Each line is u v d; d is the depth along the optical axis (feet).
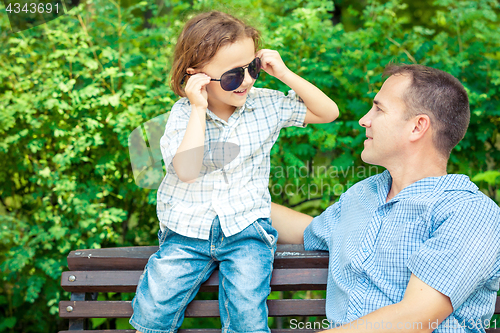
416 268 4.39
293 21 8.91
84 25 9.09
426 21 12.91
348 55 8.73
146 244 9.64
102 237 8.80
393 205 5.01
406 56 8.73
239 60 5.04
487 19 9.68
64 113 8.69
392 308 4.34
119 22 9.11
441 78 4.87
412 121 4.88
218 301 5.51
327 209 6.07
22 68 8.79
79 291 5.84
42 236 8.63
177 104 5.57
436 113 4.79
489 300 4.80
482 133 8.70
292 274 5.66
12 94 8.84
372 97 8.64
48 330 9.95
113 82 8.89
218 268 5.63
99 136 8.56
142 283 5.36
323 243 5.91
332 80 8.70
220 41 4.95
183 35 5.33
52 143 9.14
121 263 5.91
